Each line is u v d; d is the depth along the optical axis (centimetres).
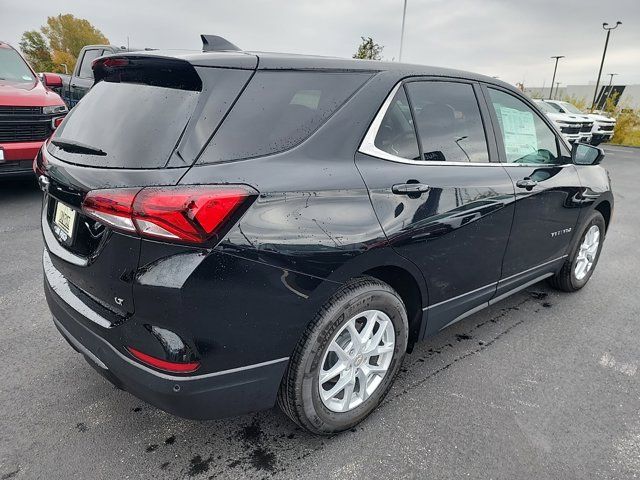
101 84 234
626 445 234
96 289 189
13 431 225
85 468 206
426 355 309
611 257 531
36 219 554
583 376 292
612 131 1920
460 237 256
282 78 203
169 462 212
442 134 258
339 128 211
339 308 205
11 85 625
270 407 204
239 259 174
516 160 307
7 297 359
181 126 179
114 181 173
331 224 196
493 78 303
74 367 277
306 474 207
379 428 238
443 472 212
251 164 182
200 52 209
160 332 174
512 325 356
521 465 218
